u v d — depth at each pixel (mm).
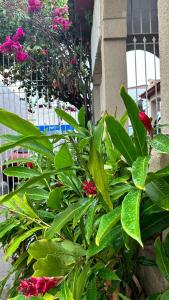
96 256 1461
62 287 1283
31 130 1306
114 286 1481
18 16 7922
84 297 1342
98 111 7723
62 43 7871
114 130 1311
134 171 1150
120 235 1357
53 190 1665
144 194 1304
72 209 1415
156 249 1328
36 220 1764
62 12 7824
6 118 1255
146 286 1891
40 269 1266
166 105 1838
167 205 1179
